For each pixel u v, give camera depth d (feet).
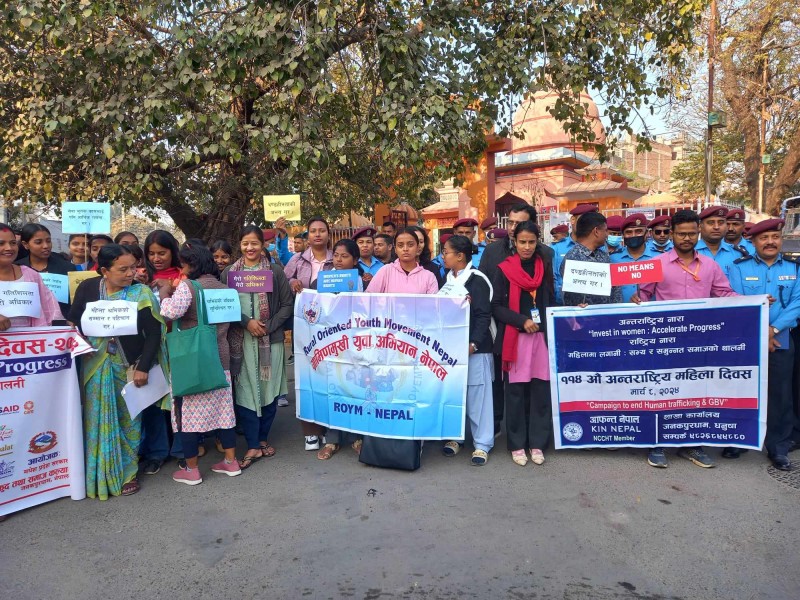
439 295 13.70
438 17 23.52
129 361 12.76
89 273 15.70
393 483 13.05
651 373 13.78
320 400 14.82
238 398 14.44
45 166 23.97
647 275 13.07
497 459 14.48
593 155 62.90
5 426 11.41
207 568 9.61
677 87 26.78
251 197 29.40
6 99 25.59
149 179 23.31
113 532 10.90
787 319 13.35
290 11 20.38
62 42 20.76
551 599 8.63
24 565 9.74
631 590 8.83
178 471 13.56
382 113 21.75
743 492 12.25
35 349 11.79
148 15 20.51
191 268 13.35
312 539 10.52
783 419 13.61
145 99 20.92
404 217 40.52
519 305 13.99
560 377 14.16
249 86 23.40
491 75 24.00
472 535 10.54
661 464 13.62
